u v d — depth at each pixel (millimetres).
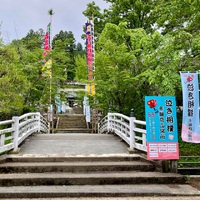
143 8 17078
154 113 6004
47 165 6035
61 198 4777
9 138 7039
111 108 13219
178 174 5812
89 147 8102
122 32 12258
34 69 14039
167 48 6711
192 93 5809
